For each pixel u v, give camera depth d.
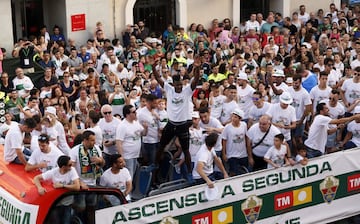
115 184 18.78
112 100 26.70
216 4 41.91
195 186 18.75
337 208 21.47
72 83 30.67
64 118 25.17
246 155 21.67
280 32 40.81
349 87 25.84
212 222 19.14
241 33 41.72
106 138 21.41
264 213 20.06
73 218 17.25
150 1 40.06
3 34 34.75
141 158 22.28
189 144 21.30
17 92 28.30
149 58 33.88
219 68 31.17
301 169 20.50
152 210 18.09
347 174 21.44
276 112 22.72
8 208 17.45
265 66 33.56
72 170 17.17
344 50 38.34
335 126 23.27
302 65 30.33
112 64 33.31
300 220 20.80
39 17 38.00
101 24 37.44
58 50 33.59
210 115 23.08
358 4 46.69
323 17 44.47
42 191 16.81
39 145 18.44
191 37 39.59
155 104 21.84
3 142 22.38
